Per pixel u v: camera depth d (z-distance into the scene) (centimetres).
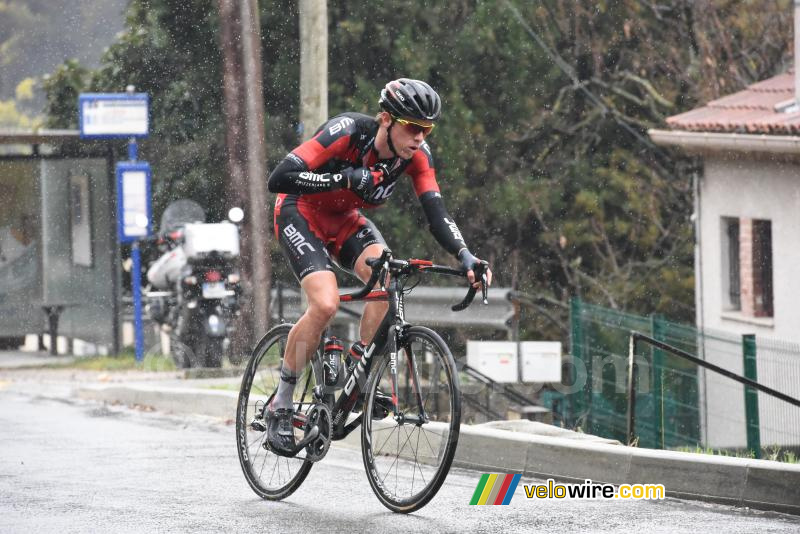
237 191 6391
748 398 3616
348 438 2706
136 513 1930
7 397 4019
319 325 1925
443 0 7738
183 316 5031
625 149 8212
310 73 4416
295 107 7644
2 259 6072
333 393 1973
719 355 4547
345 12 7619
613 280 7969
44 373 5128
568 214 8019
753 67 8088
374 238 1981
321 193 1897
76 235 6100
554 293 8006
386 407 1925
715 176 5784
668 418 4166
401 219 7562
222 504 2012
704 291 5931
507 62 7906
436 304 5125
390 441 2053
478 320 5050
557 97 7994
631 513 1942
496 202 7838
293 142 7644
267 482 2073
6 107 9462
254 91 6412
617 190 8075
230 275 5122
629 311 7950
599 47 8256
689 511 1964
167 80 7838
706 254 5894
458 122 7769
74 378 4862
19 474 2317
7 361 5759
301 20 4425
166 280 5353
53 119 8325
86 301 6112
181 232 5397
